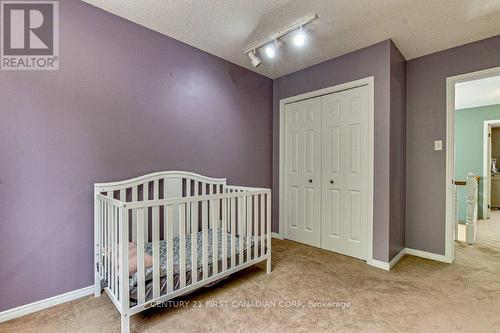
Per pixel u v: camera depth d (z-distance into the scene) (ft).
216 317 5.50
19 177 5.55
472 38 8.07
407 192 9.64
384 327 5.15
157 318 5.46
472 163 16.16
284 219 11.59
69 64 6.17
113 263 5.26
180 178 8.29
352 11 6.73
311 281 7.24
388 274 7.70
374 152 8.43
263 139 11.57
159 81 7.89
